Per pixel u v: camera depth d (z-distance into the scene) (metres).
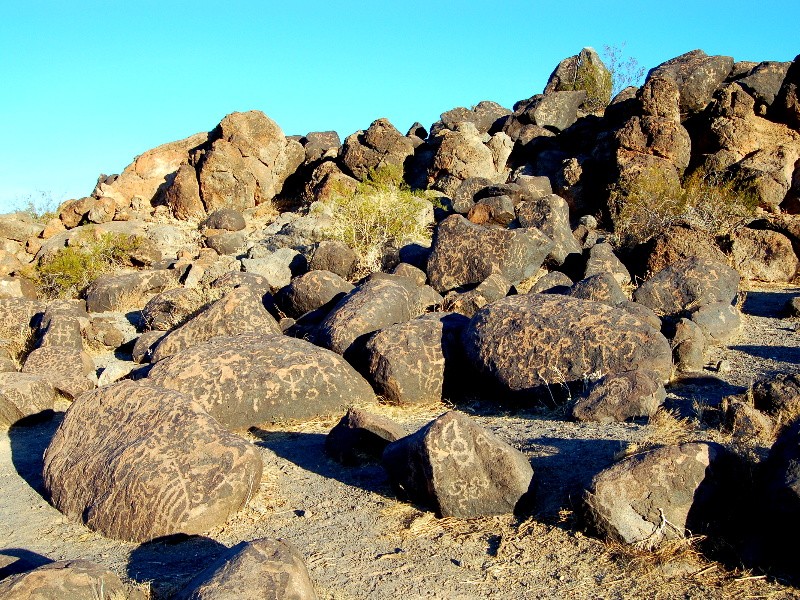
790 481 4.21
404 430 6.99
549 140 26.45
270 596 3.78
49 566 4.21
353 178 27.36
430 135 30.47
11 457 7.84
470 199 22.09
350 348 9.24
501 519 5.16
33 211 30.55
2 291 17.72
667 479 4.59
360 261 16.16
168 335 10.70
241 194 26.84
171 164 29.08
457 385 8.62
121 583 4.31
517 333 8.12
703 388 7.74
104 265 19.64
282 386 7.93
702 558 4.40
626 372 7.05
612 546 4.61
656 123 21.28
